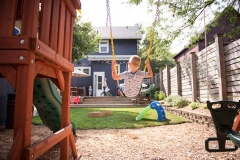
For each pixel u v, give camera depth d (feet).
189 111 21.53
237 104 8.38
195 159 9.45
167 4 29.84
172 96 31.63
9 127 17.34
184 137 14.03
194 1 29.32
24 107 4.59
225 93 18.75
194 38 31.73
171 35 31.55
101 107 39.40
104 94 54.08
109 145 11.97
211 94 22.29
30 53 4.77
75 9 9.12
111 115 26.32
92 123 19.90
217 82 20.81
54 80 7.94
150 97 46.39
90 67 59.72
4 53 4.61
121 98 46.11
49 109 11.80
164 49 32.81
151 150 10.95
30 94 4.77
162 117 21.71
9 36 4.66
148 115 26.40
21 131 4.51
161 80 46.01
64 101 8.33
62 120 8.25
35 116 24.84
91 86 58.49
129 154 10.23
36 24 5.01
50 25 6.38
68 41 8.41
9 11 5.00
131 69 12.66
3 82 19.40
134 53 60.39
